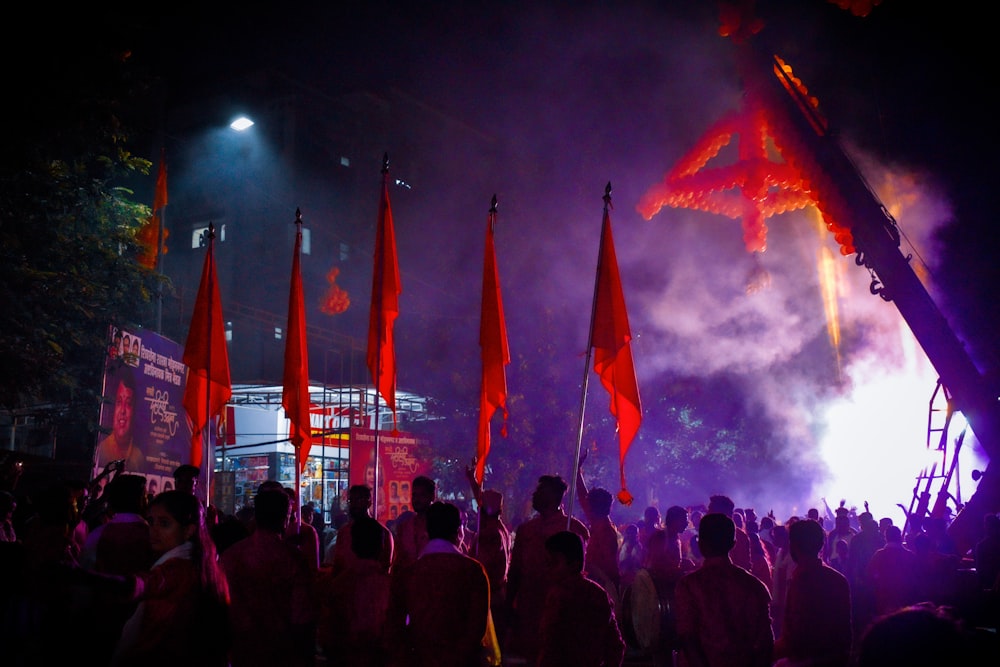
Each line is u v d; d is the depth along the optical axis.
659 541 9.44
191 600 5.02
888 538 10.41
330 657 7.70
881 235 14.14
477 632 6.30
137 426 19.02
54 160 15.80
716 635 6.14
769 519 16.34
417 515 9.76
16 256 15.30
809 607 6.46
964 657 2.06
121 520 7.71
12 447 23.39
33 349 15.60
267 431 38.84
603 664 6.25
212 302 11.62
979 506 13.13
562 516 8.61
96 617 7.51
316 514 17.38
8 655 6.96
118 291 17.83
